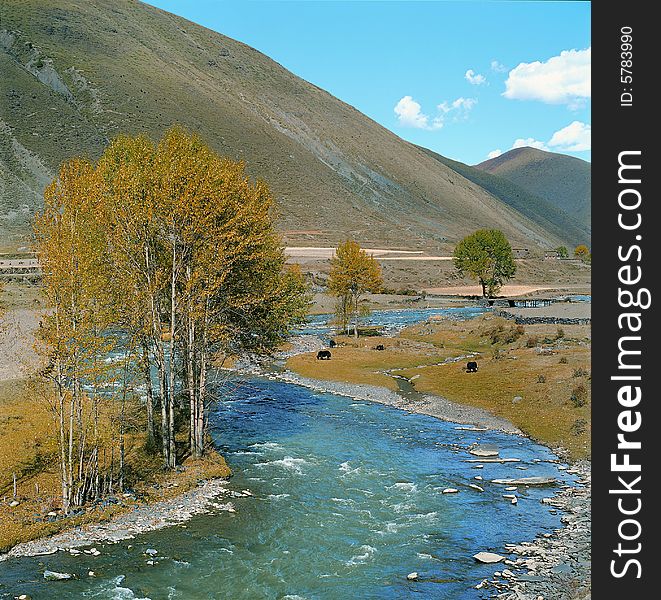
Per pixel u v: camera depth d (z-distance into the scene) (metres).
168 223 39.19
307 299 94.50
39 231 33.62
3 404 50.72
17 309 83.31
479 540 31.67
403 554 30.33
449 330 105.62
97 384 35.31
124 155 46.75
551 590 26.25
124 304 37.56
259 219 45.00
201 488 38.44
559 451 46.34
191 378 42.09
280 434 50.94
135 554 29.91
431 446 47.91
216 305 43.88
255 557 29.98
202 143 46.97
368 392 66.38
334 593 26.75
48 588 26.67
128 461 40.56
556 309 127.62
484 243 173.38
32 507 33.50
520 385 63.09
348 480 40.47
